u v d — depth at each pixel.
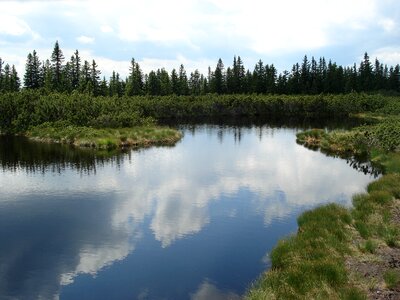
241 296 13.08
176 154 42.56
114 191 27.28
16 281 14.69
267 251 16.70
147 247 17.52
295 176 31.62
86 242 18.25
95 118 59.41
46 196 26.12
